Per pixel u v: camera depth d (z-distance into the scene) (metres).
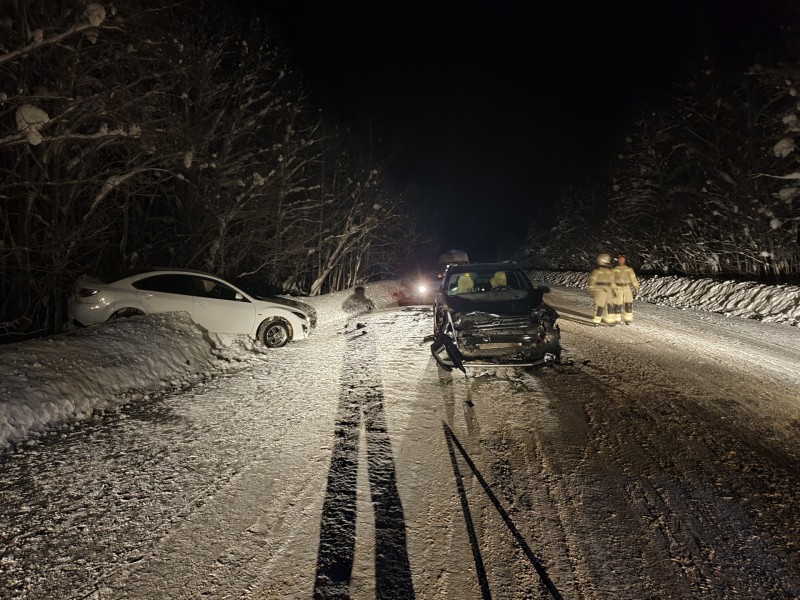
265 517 3.76
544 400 6.37
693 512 3.77
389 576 3.08
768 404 6.18
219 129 14.33
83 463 4.76
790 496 4.00
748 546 3.36
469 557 3.26
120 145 10.48
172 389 7.37
